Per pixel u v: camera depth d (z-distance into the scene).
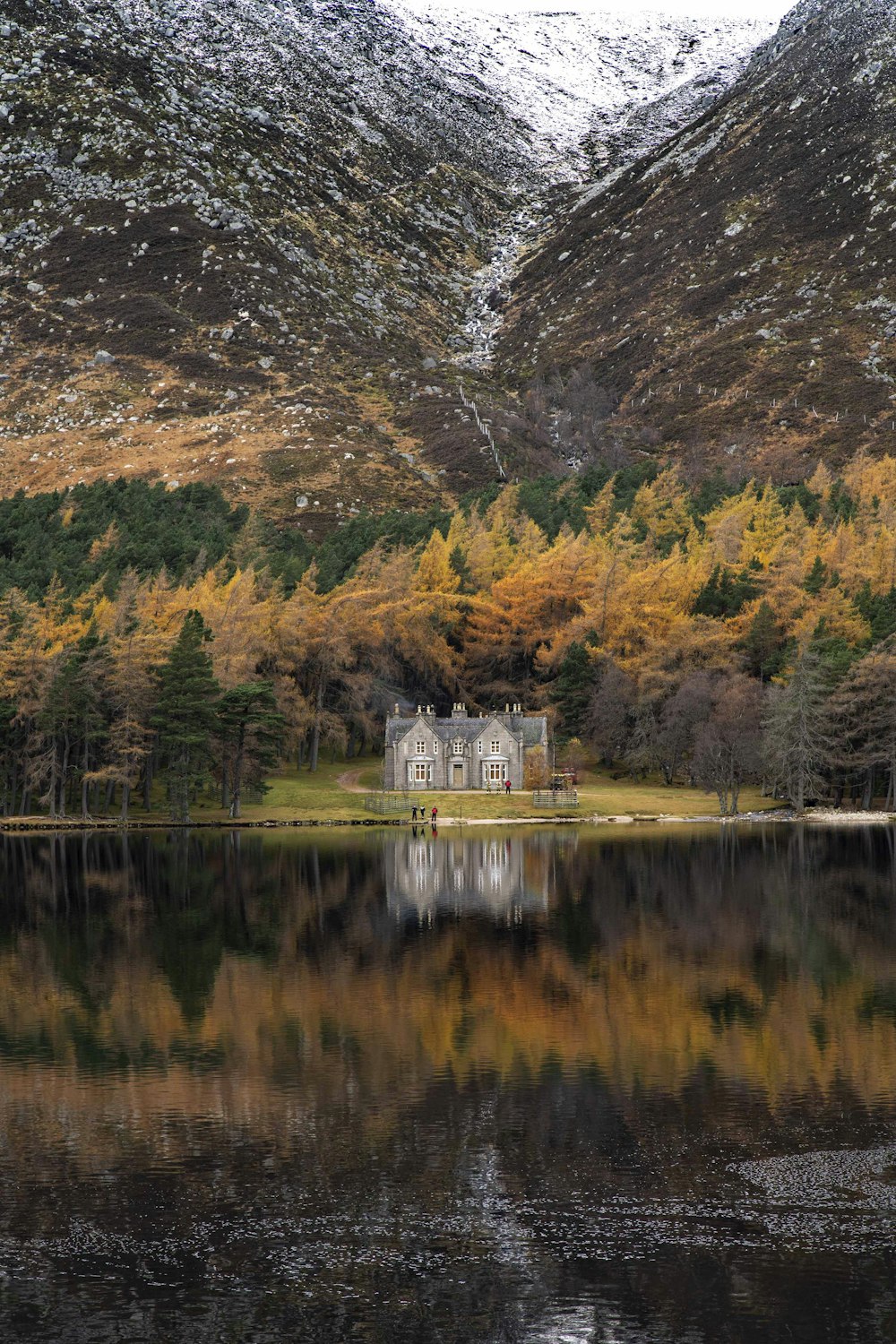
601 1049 50.56
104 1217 35.88
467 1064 48.78
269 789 159.12
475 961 68.69
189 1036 53.56
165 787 171.38
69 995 61.41
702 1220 34.81
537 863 111.25
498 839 133.38
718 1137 40.47
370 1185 37.59
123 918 85.31
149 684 149.62
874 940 74.06
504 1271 32.59
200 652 147.12
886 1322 30.09
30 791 162.25
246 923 82.44
